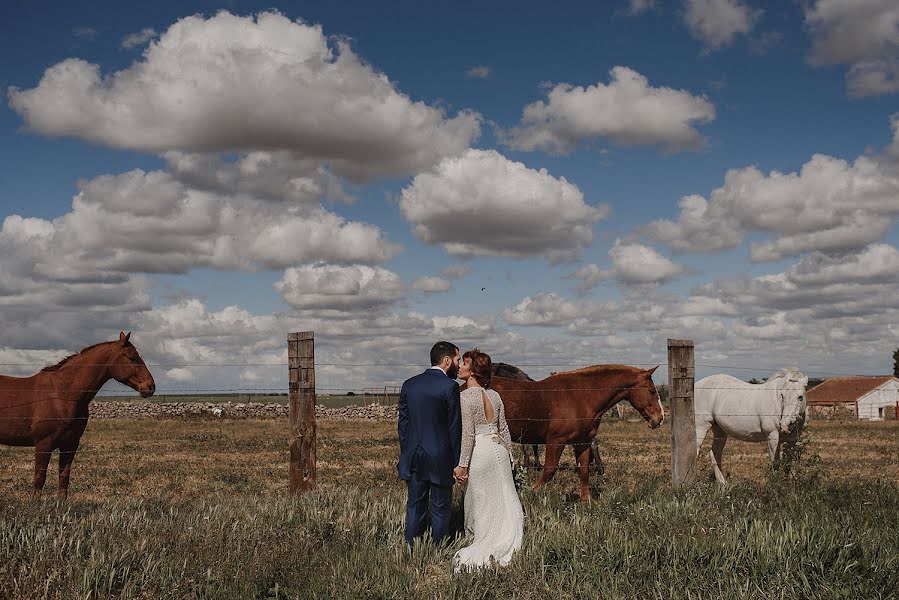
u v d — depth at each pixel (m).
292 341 9.70
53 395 10.56
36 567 5.70
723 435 13.68
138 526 6.98
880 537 6.64
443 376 7.00
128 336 11.09
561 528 6.89
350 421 38.28
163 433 28.12
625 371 10.95
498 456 7.00
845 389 72.19
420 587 5.89
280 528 7.19
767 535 6.33
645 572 5.88
